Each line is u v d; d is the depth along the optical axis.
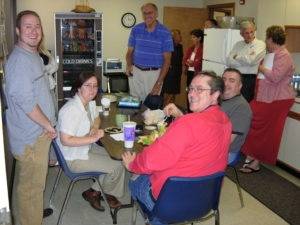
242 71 4.07
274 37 3.44
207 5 6.94
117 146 2.23
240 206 3.03
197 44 5.77
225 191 3.31
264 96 3.71
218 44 4.79
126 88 6.12
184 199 1.79
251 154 3.85
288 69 3.50
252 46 4.02
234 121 2.69
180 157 1.71
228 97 2.75
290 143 3.74
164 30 3.94
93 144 2.76
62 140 2.31
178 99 6.82
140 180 2.05
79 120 2.37
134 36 4.05
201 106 1.76
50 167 3.56
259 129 3.77
